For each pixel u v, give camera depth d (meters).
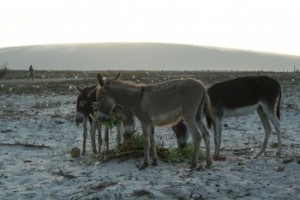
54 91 30.11
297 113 18.25
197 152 8.58
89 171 8.77
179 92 8.41
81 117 10.48
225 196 6.97
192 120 8.43
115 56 158.62
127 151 9.59
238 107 9.73
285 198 6.89
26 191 7.58
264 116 10.15
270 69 139.25
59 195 7.27
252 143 12.16
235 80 9.89
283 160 9.07
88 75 51.38
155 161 9.04
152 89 8.73
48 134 13.95
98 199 6.96
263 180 7.77
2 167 9.33
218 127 9.69
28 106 21.64
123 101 8.90
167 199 6.86
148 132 8.79
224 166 8.84
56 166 9.41
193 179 7.74
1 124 15.44
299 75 49.06
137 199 6.87
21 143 11.81
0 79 43.97
